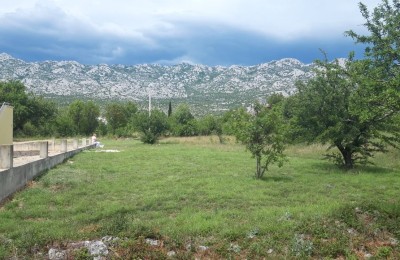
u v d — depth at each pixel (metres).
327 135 22.50
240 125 19.39
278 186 16.45
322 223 9.63
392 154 28.03
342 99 22.30
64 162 24.81
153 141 48.75
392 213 10.70
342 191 15.63
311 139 23.44
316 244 8.42
